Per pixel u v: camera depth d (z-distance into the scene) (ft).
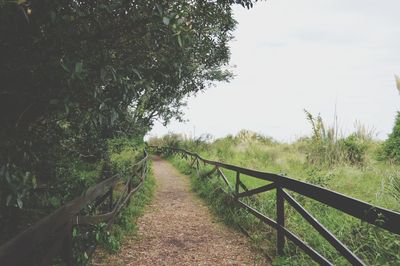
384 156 32.09
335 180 24.77
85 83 8.96
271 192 23.48
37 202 12.82
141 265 15.07
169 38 10.62
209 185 31.89
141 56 11.84
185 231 20.63
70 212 10.77
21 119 10.27
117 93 10.42
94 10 9.76
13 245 7.04
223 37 21.16
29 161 10.93
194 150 69.00
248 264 15.14
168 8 10.17
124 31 10.63
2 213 10.67
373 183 23.41
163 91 15.69
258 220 19.72
